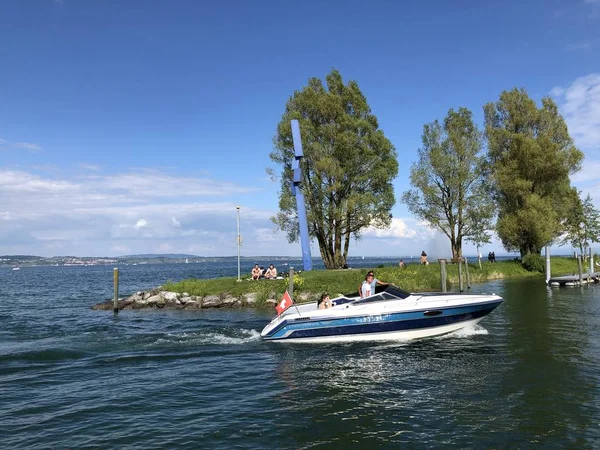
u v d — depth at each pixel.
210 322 21.56
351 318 15.67
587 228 57.19
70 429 8.32
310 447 7.47
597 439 7.53
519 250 53.03
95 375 12.11
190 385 11.10
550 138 47.44
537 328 17.55
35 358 14.11
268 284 29.41
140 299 30.86
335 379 11.43
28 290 53.03
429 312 15.72
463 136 45.06
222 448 7.46
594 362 12.32
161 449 7.43
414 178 45.44
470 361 12.88
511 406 9.10
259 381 11.41
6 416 9.02
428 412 8.91
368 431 8.07
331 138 39.69
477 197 44.28
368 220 39.19
